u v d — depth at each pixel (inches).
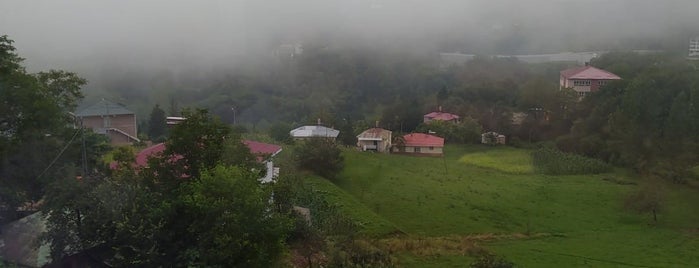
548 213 1979.6
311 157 2177.7
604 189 2290.8
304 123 3622.0
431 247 1487.5
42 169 938.1
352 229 1409.9
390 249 1414.9
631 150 2677.2
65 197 827.4
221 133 938.1
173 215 813.9
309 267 1069.1
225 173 818.2
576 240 1718.8
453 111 3853.3
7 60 956.0
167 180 884.6
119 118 2667.3
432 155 2955.2
